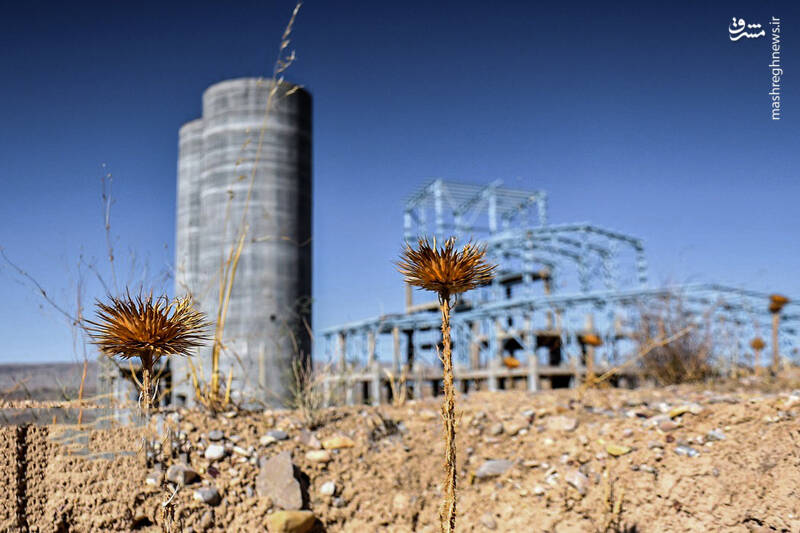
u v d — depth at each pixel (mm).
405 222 37969
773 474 4023
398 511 4430
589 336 10031
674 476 4254
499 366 22203
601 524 4105
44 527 3465
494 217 36969
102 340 2240
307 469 4656
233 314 8984
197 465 4336
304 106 10141
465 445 5176
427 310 29016
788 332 19078
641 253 34031
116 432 4051
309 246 9930
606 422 5203
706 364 9500
